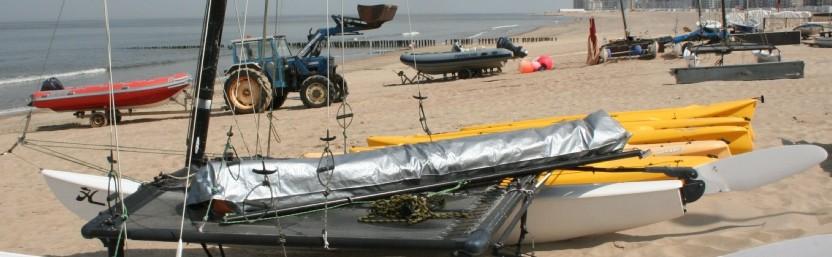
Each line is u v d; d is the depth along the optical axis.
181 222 4.11
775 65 13.59
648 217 5.10
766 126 9.23
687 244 5.08
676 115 8.20
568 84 15.75
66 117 17.55
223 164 4.71
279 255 5.35
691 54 16.58
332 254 5.28
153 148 11.42
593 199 5.05
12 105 22.75
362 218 4.30
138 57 50.84
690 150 6.67
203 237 4.10
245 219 4.34
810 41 25.80
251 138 11.52
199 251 5.59
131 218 4.41
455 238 3.74
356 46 57.91
